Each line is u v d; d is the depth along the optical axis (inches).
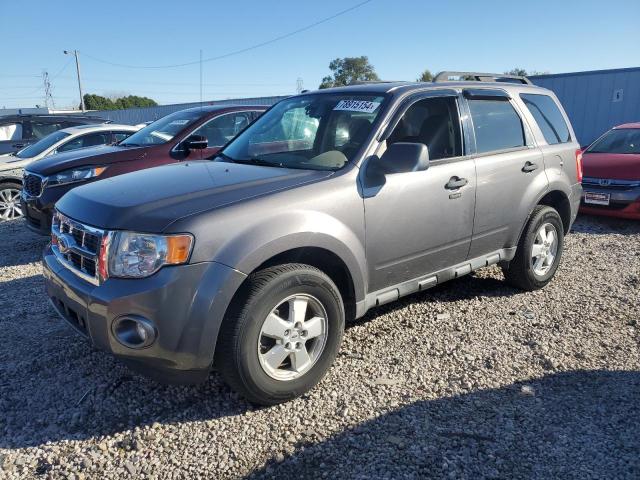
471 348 154.6
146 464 107.0
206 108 292.0
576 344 157.0
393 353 151.8
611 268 231.1
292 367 127.3
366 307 143.2
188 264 109.0
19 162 350.9
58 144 364.2
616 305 186.5
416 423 118.8
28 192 261.7
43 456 109.4
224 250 112.5
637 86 594.6
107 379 138.6
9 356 151.0
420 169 134.7
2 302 194.1
